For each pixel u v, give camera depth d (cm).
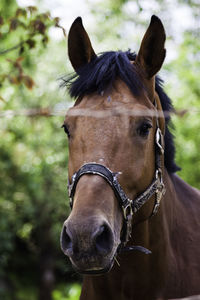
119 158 238
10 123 929
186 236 303
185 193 328
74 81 267
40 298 1031
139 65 272
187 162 784
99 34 967
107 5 965
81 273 218
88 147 239
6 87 870
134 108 245
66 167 951
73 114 249
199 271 293
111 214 227
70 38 280
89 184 230
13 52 854
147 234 272
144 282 276
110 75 256
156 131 265
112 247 219
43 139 945
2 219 912
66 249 218
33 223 1009
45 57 956
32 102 941
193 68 836
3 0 832
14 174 974
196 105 789
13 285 1105
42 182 943
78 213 217
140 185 248
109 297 282
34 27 348
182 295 285
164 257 281
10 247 919
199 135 791
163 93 301
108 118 242
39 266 1059
